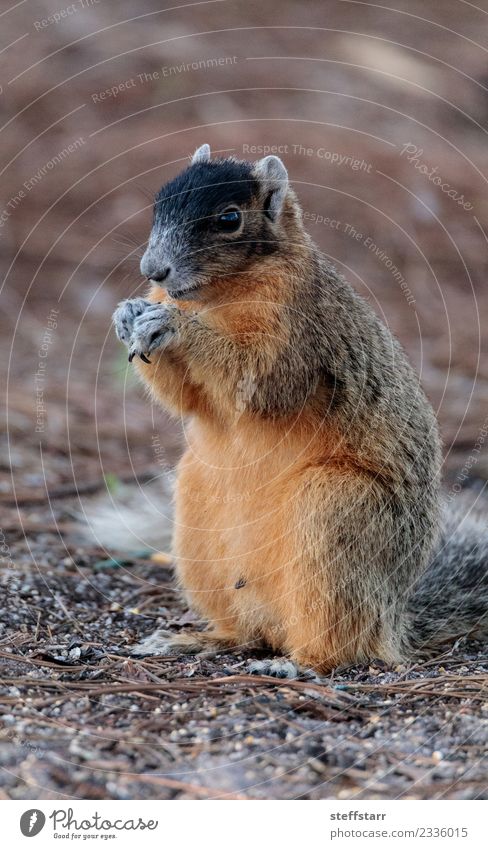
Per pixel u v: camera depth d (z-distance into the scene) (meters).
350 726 7.11
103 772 6.44
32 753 6.60
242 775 6.45
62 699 7.39
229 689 7.69
